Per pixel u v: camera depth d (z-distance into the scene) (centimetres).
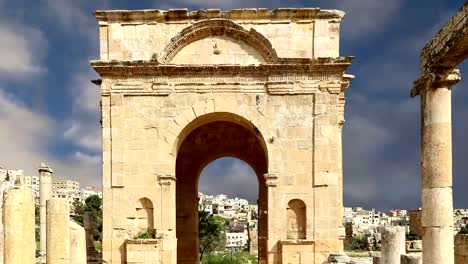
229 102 3228
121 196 3194
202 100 3234
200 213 7144
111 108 3234
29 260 2119
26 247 2112
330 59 3161
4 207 2128
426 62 1894
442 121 1833
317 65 3177
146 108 3241
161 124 3234
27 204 2130
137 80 3247
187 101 3241
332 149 3175
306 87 3206
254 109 3219
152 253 3103
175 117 3234
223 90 3234
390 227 2434
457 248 2575
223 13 3250
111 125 3228
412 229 3650
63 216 2500
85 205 9938
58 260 2472
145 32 3294
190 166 4178
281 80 3216
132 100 3244
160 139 3225
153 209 3191
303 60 3167
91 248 3944
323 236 3123
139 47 3288
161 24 3294
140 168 3216
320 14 3253
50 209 2494
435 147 1838
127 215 3191
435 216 1825
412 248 3331
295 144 3192
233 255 6544
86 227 3956
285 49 3259
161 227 3172
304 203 3159
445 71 1811
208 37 3269
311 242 3102
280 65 3183
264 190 4100
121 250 3155
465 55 1717
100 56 3288
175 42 3216
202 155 4178
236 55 3256
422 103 1925
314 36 3253
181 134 3272
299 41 3266
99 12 3278
